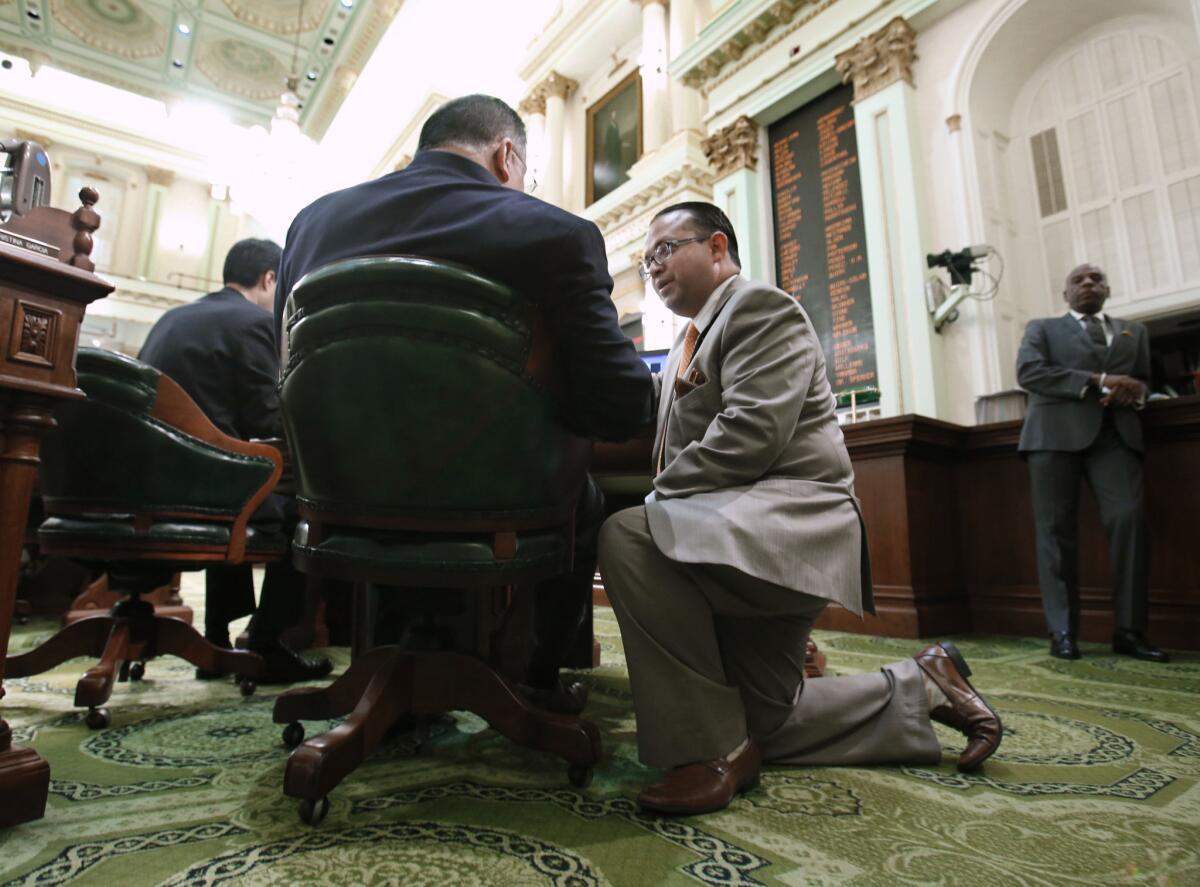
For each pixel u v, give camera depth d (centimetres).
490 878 81
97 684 151
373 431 99
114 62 959
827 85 582
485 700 118
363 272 96
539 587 164
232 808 103
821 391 124
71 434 157
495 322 99
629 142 912
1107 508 277
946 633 333
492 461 102
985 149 511
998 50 508
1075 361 287
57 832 94
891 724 126
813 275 575
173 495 166
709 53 650
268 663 204
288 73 988
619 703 185
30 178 105
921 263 495
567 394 111
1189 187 457
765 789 113
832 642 311
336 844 90
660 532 108
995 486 354
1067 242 504
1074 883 82
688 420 124
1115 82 494
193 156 1591
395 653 120
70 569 365
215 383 205
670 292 142
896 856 89
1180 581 293
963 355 480
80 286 107
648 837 93
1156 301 464
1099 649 291
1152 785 117
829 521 110
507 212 103
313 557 107
